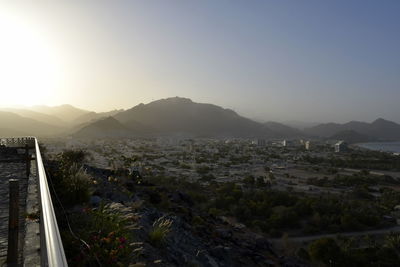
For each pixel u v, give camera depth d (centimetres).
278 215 5234
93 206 798
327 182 10444
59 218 623
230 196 6088
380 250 3756
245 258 1147
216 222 1602
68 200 777
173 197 1664
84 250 482
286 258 1406
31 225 571
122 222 609
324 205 5959
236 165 14912
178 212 1415
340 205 6206
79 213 677
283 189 8819
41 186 392
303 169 14125
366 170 13775
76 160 1828
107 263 469
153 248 709
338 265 3136
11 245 438
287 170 13688
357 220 5481
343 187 9856
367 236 4750
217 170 12700
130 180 1727
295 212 5431
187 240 960
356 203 6881
